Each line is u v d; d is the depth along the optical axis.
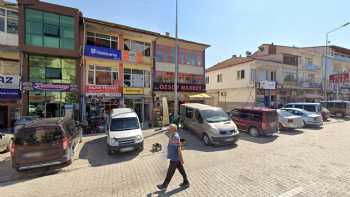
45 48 15.36
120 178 6.50
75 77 16.73
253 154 8.95
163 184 5.56
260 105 25.84
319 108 19.27
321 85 31.97
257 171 6.74
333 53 35.69
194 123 12.91
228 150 9.80
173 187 5.61
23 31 14.69
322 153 8.85
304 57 31.52
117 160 8.61
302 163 7.51
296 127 14.77
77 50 16.50
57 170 7.47
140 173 6.92
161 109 17.78
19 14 14.63
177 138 5.58
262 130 12.49
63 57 16.30
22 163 6.82
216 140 10.42
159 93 20.61
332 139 12.02
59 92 16.03
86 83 17.16
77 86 16.56
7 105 15.30
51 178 6.67
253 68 26.30
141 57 19.91
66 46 16.23
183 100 22.25
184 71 22.72
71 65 16.67
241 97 27.42
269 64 27.23
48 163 7.06
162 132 14.35
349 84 36.59
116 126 10.24
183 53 22.70
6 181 6.59
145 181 6.17
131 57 19.27
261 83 25.34
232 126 10.95
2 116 15.35
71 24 16.41
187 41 22.20
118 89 18.34
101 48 17.47
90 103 17.27
